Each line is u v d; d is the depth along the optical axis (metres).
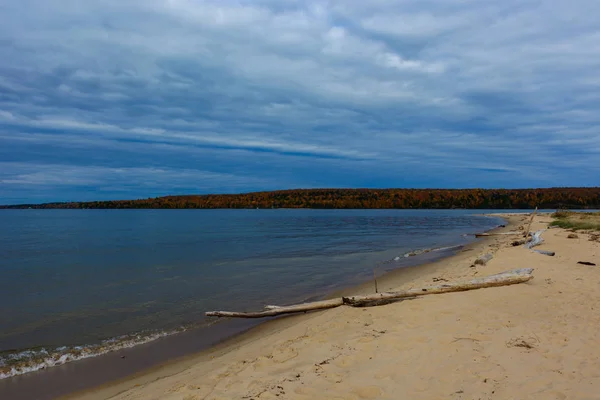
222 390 4.77
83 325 8.79
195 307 10.26
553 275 10.66
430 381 4.54
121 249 25.80
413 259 18.23
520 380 4.43
